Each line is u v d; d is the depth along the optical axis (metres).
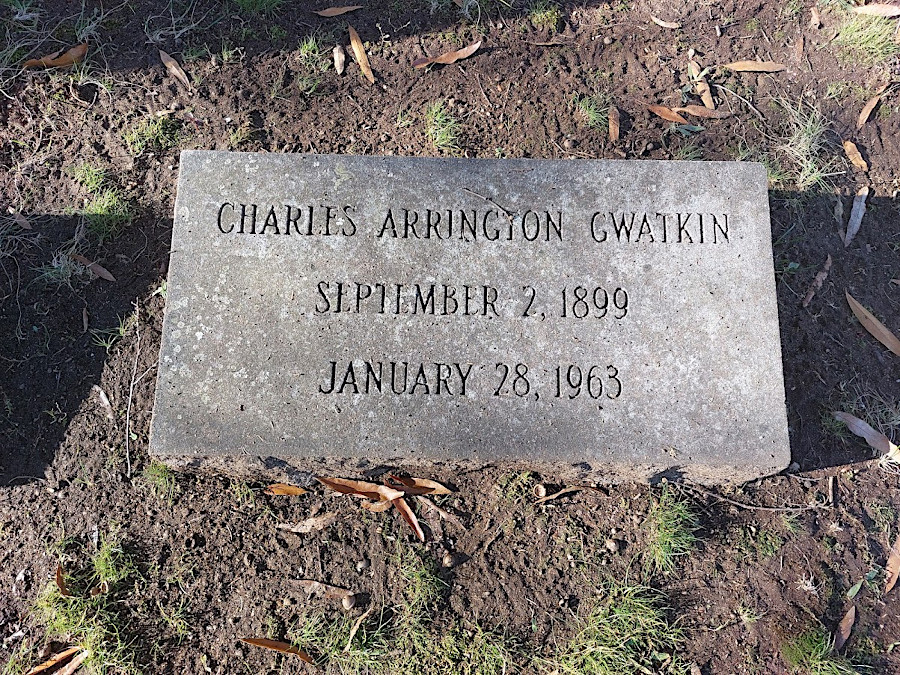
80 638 0.90
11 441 0.96
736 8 1.16
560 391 0.86
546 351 0.87
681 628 0.92
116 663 0.89
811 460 0.99
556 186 0.90
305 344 0.86
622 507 0.95
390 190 0.89
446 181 0.90
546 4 1.15
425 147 1.07
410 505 0.94
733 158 1.09
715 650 0.92
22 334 0.99
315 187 0.89
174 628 0.90
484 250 0.89
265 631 0.90
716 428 0.86
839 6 1.16
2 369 0.98
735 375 0.87
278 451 0.84
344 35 1.12
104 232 1.02
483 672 0.90
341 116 1.08
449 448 0.85
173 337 0.85
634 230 0.90
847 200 1.09
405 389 0.86
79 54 1.08
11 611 0.91
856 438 1.00
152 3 1.11
